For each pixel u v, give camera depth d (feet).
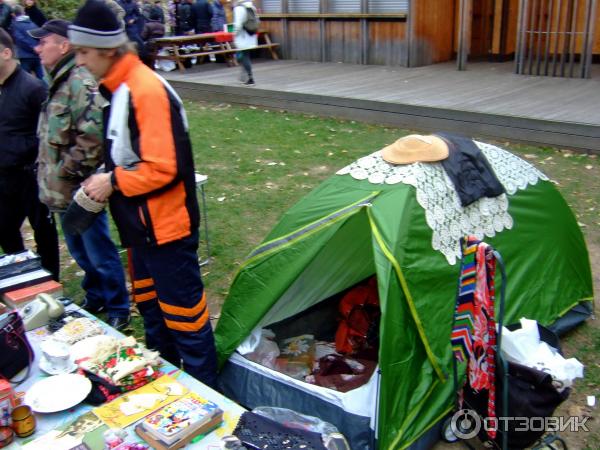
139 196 8.98
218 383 10.99
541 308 11.76
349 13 40.68
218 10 46.44
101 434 7.77
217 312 13.94
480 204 11.12
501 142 25.03
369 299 12.68
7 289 11.20
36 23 34.24
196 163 24.13
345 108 29.71
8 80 12.74
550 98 28.07
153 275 9.61
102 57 8.49
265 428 8.09
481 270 8.33
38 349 9.79
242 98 34.09
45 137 11.39
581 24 38.06
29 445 7.57
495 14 40.42
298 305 12.41
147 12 41.81
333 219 10.41
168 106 8.68
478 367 8.70
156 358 9.39
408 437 9.20
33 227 13.88
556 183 20.21
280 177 22.16
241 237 17.49
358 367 11.36
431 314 9.77
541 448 9.18
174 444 7.57
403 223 9.92
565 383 8.85
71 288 15.14
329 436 8.36
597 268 15.02
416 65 39.19
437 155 10.82
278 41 45.50
